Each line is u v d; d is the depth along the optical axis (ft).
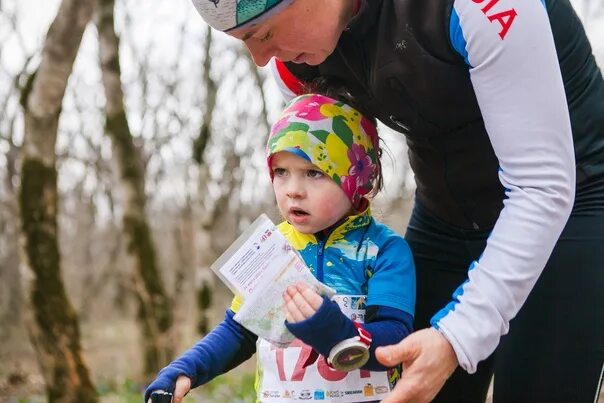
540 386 6.96
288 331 6.52
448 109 7.00
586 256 6.95
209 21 6.45
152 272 31.45
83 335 55.11
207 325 34.86
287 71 8.18
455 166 7.62
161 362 31.35
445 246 8.34
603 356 6.89
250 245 6.63
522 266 5.87
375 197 8.18
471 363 5.84
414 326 8.50
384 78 6.95
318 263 7.22
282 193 7.31
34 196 19.15
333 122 7.23
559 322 6.95
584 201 7.09
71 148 51.26
